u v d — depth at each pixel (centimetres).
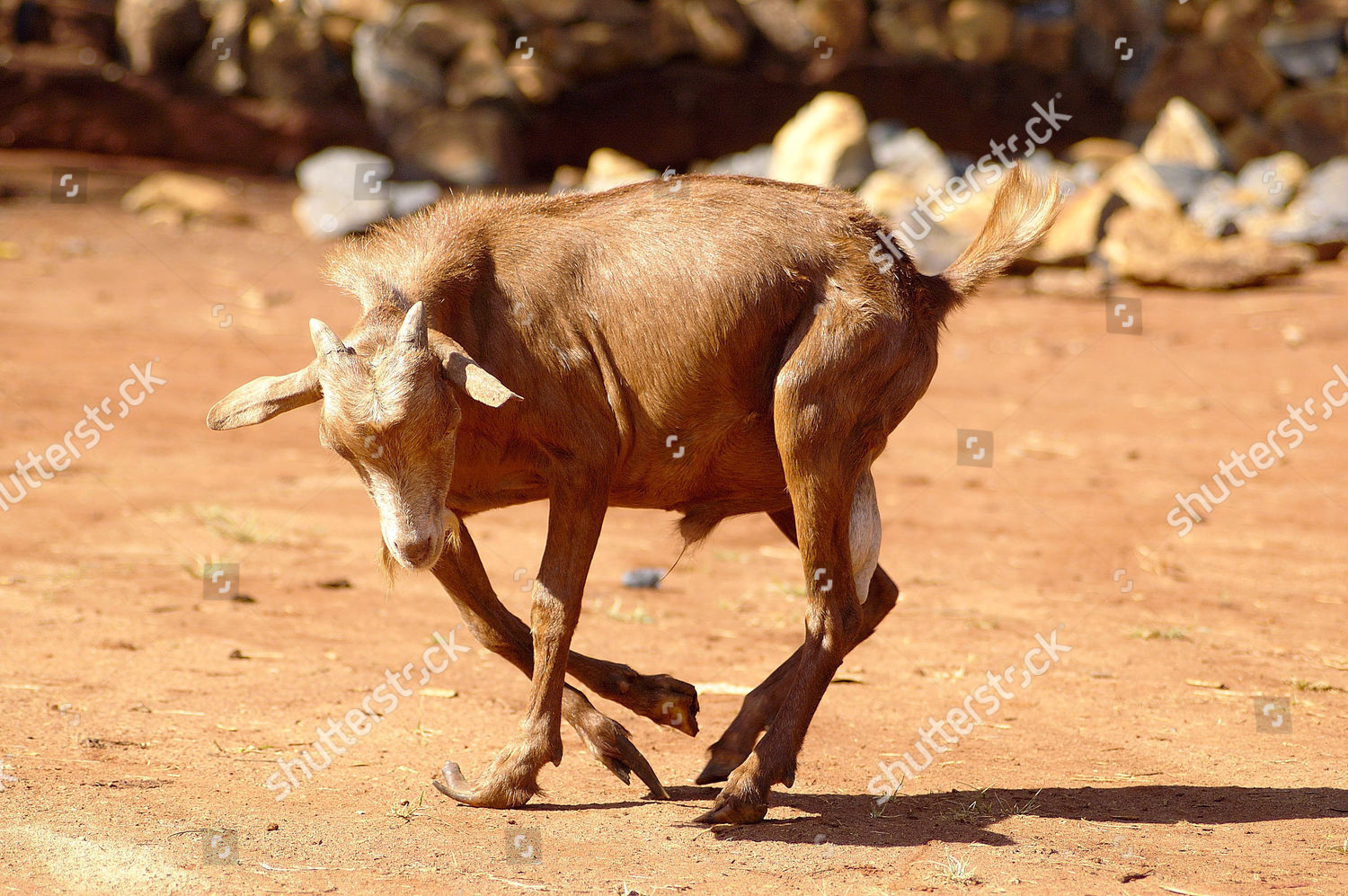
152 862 1414
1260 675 2392
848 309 1691
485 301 1716
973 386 5812
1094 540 3597
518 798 1666
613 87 11750
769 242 1723
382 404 1477
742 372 1720
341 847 1496
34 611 2634
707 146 11900
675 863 1467
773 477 1812
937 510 3953
